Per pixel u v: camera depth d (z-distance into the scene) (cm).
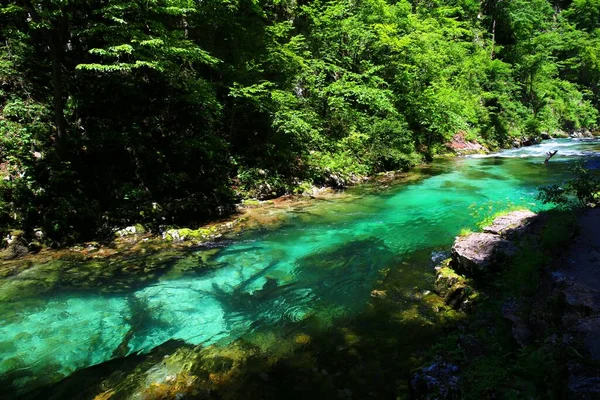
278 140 1497
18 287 653
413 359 452
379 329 523
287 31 1733
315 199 1288
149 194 1037
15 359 463
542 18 3966
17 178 849
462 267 621
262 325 543
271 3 1744
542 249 562
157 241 885
